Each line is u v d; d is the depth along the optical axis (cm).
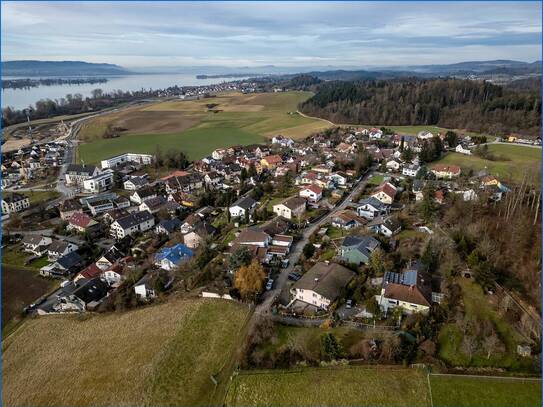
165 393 4916
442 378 4638
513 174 12219
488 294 5903
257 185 12862
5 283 8381
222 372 5141
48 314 7069
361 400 4512
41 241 9812
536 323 5200
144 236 10369
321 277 6544
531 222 7312
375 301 5834
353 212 9806
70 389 5153
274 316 6031
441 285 6081
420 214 9119
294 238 8781
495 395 4391
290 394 4697
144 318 6450
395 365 4853
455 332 5275
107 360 5588
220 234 9581
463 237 7044
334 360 4984
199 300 6669
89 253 9600
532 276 6078
